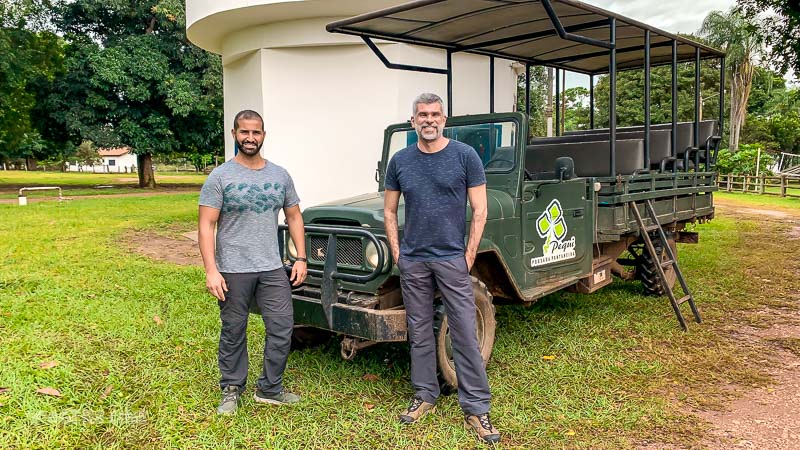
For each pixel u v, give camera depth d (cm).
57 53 2794
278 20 1088
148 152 2683
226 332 389
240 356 396
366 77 1071
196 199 2128
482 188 367
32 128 3056
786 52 1155
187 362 477
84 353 491
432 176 363
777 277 842
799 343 551
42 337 523
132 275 797
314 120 1107
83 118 2500
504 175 490
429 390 390
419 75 1074
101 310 612
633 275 718
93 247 1036
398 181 376
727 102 4409
